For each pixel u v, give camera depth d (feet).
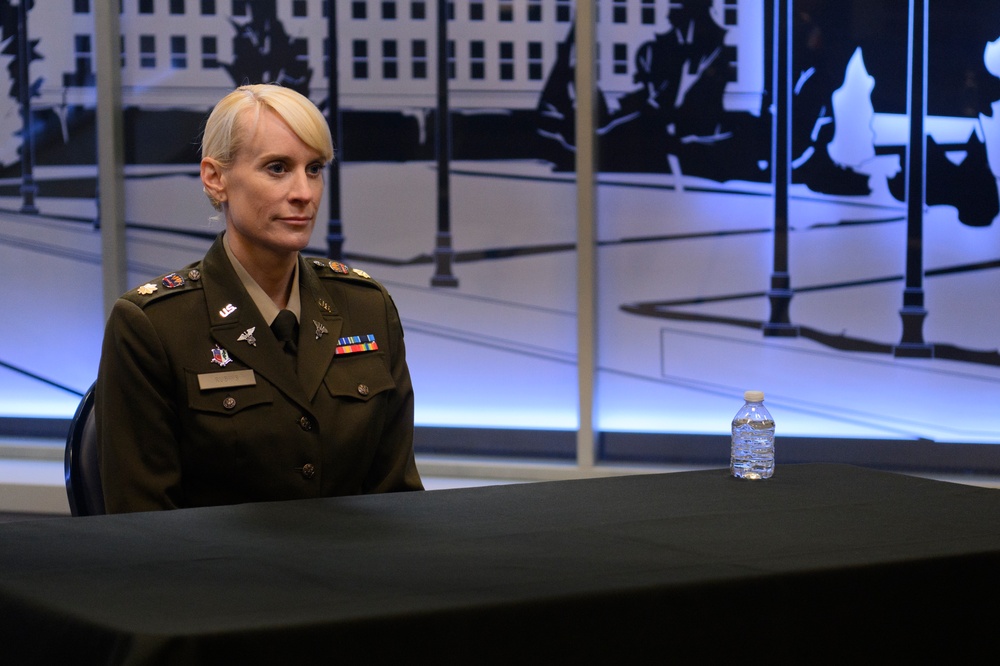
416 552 5.07
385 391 7.44
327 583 4.52
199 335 7.06
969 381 17.17
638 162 17.84
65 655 4.08
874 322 17.40
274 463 7.00
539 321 18.35
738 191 17.61
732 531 5.56
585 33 17.22
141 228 19.25
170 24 18.86
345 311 7.54
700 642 4.56
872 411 17.53
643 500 6.40
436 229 18.49
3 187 19.58
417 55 18.29
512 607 4.25
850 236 17.34
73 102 19.25
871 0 16.97
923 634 5.03
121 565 4.84
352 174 18.62
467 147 18.29
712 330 17.89
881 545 5.25
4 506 17.78
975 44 16.74
